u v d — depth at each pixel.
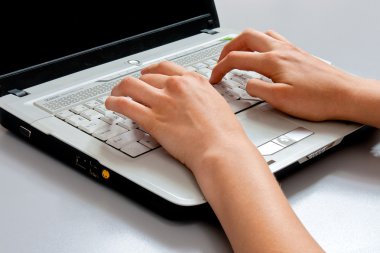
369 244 0.56
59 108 0.75
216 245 0.56
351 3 1.28
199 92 0.69
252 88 0.77
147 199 0.60
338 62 0.98
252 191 0.55
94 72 0.88
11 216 0.59
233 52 0.81
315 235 0.57
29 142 0.74
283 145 0.68
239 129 0.64
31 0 0.81
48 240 0.56
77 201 0.62
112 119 0.72
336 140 0.70
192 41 1.02
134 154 0.65
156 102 0.68
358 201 0.62
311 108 0.74
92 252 0.55
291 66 0.78
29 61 0.82
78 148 0.66
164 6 0.99
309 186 0.65
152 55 0.95
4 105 0.76
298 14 1.22
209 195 0.57
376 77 0.92
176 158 0.64
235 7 1.27
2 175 0.66
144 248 0.55
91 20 0.89
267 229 0.51
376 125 0.73
